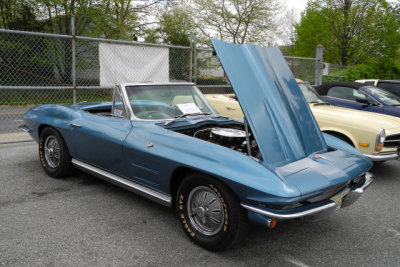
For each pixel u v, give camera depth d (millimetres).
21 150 5887
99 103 4895
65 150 4230
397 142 5016
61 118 4184
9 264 2471
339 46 24438
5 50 11734
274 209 2383
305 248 2900
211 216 2744
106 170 3719
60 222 3188
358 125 4969
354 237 3137
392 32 22375
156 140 3104
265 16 23234
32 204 3590
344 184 2760
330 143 3531
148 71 7227
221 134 3172
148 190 3244
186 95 4094
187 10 22203
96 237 2930
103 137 3547
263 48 3553
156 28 19562
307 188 2402
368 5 23141
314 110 5719
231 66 2986
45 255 2609
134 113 3588
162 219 3344
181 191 2898
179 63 9000
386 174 5395
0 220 3182
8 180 4320
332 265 2643
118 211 3492
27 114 4711
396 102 7234
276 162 2695
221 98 6945
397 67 19734
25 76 11531
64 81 10906
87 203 3672
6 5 16938
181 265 2551
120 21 17734
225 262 2621
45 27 17984
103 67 6652
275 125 2951
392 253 2855
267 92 3127
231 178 2467
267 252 2807
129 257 2633
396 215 3695
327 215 2621
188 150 2838
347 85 7676
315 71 10695
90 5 17141
